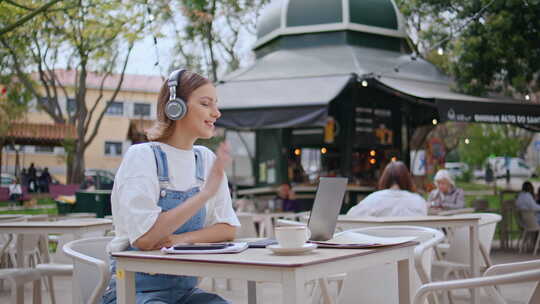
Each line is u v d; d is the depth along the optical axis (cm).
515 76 1153
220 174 241
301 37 1244
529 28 1143
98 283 298
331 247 224
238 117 956
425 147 1374
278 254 202
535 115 1004
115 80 3753
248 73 1133
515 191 1181
